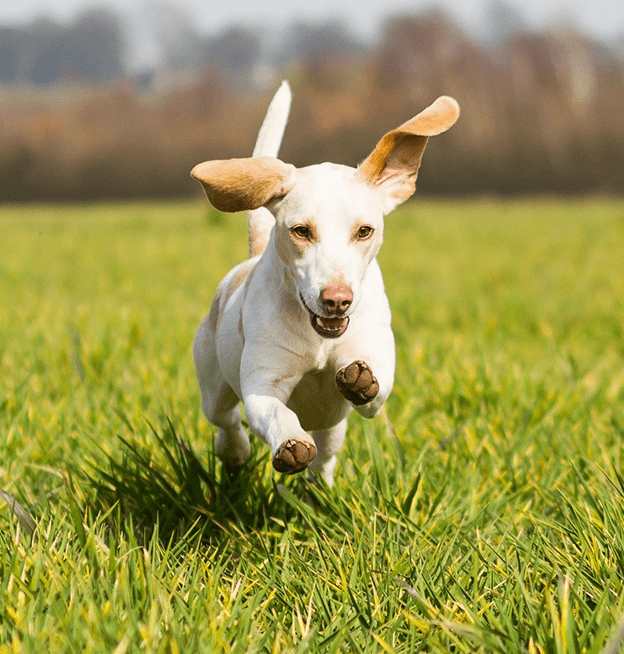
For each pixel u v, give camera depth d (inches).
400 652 138.6
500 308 526.0
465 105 2847.0
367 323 182.9
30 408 260.7
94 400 282.0
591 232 1079.6
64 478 202.5
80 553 161.3
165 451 211.9
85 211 2122.3
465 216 1544.0
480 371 295.6
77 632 135.6
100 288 635.5
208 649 130.8
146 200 2805.1
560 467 223.9
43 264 821.2
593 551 163.0
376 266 188.1
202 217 1553.9
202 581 160.7
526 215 1550.2
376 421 258.8
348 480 215.8
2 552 163.8
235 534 194.4
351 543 177.8
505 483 216.5
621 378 311.4
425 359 330.6
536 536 178.7
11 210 2346.2
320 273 166.4
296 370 183.2
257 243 220.4
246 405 178.2
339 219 170.7
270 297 182.7
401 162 184.1
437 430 252.8
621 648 133.6
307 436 160.7
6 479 212.7
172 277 714.8
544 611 144.9
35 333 395.2
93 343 364.8
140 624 134.3
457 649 137.8
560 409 268.2
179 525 193.9
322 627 148.8
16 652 130.6
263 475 216.4
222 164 176.2
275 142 232.4
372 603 152.4
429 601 152.7
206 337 216.7
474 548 169.0
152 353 356.2
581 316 491.8
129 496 203.9
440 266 773.3
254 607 148.9
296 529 190.9
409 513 195.6
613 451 236.5
